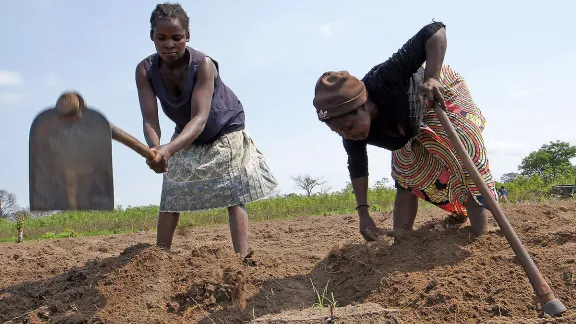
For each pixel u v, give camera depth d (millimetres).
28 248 6660
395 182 4125
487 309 2822
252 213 12820
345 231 6492
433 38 3268
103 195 2479
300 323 2688
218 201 3871
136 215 14570
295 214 12562
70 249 6469
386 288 3174
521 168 55906
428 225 4277
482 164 3549
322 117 3141
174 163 3900
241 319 3100
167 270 3510
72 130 2463
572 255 3150
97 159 2457
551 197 9469
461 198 3742
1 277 4316
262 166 4145
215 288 3301
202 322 3100
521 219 4766
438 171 3801
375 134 3561
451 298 2896
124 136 2645
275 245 5770
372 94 3324
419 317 2822
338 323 2680
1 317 3389
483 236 3566
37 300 3594
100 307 3240
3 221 14484
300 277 3594
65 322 3150
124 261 3576
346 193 15375
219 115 3797
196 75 3615
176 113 3740
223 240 6953
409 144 3824
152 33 3574
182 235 7492
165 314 3182
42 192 2520
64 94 2416
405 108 3387
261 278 3469
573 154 54219
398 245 3668
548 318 2635
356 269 3588
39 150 2502
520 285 2941
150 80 3750
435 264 3309
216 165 3836
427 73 3260
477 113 3678
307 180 32844
